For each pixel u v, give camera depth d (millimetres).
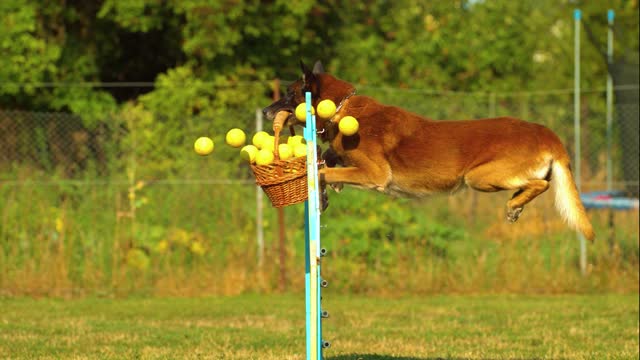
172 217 15422
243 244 15492
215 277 15195
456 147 7957
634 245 15773
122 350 10172
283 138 8406
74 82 21344
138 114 15617
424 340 11086
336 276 15500
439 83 24906
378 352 10234
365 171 8211
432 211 17266
